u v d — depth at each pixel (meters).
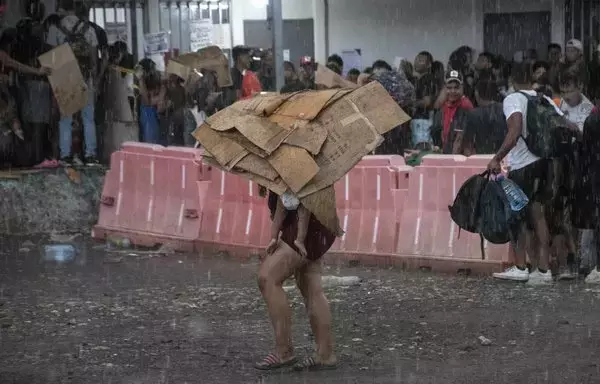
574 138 12.55
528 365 9.12
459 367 9.10
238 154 8.73
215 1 28.88
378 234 14.13
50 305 11.93
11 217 17.23
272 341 10.13
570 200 12.78
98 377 8.98
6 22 20.27
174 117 19.23
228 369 9.16
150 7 27.75
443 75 19.89
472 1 29.64
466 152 14.62
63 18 19.38
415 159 15.45
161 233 15.77
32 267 14.46
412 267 13.77
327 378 8.80
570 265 13.64
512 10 29.70
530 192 12.52
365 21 30.20
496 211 12.09
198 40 28.64
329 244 8.84
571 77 13.93
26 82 17.94
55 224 17.55
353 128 8.72
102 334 10.55
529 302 11.69
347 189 14.42
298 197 8.43
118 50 19.42
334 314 11.29
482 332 10.36
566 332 10.28
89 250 15.81
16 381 8.91
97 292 12.68
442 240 13.62
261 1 29.41
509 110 12.31
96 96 19.12
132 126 19.39
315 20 30.50
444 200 13.66
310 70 19.06
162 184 15.89
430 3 29.80
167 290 12.74
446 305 11.64
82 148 19.00
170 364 9.35
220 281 13.26
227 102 19.92
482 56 21.09
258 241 14.90
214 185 15.40
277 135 8.66
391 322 10.87
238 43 29.33
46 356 9.71
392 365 9.20
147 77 19.31
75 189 17.92
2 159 17.89
